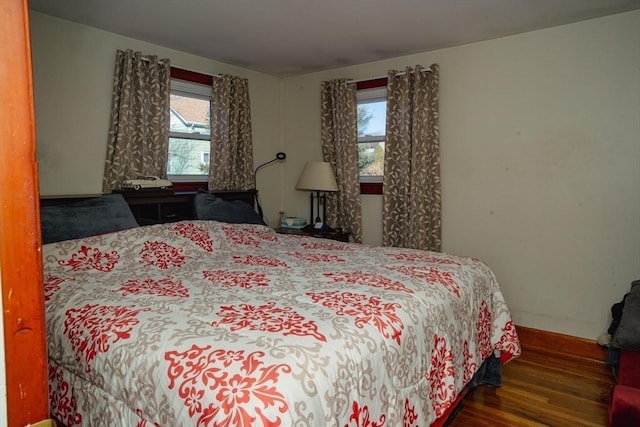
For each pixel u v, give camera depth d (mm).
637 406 1357
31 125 423
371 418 1205
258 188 4027
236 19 2619
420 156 3299
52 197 2441
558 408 2131
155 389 1077
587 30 2672
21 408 428
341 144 3730
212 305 1462
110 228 2322
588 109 2709
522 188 2994
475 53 3117
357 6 2428
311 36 2943
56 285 1722
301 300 1520
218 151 3512
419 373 1467
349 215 3727
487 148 3119
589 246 2766
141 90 2928
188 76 3318
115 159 2836
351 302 1490
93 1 2342
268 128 4094
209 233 2553
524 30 2848
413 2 2371
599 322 2762
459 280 1941
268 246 2693
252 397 943
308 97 4039
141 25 2715
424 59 3346
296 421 951
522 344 3018
